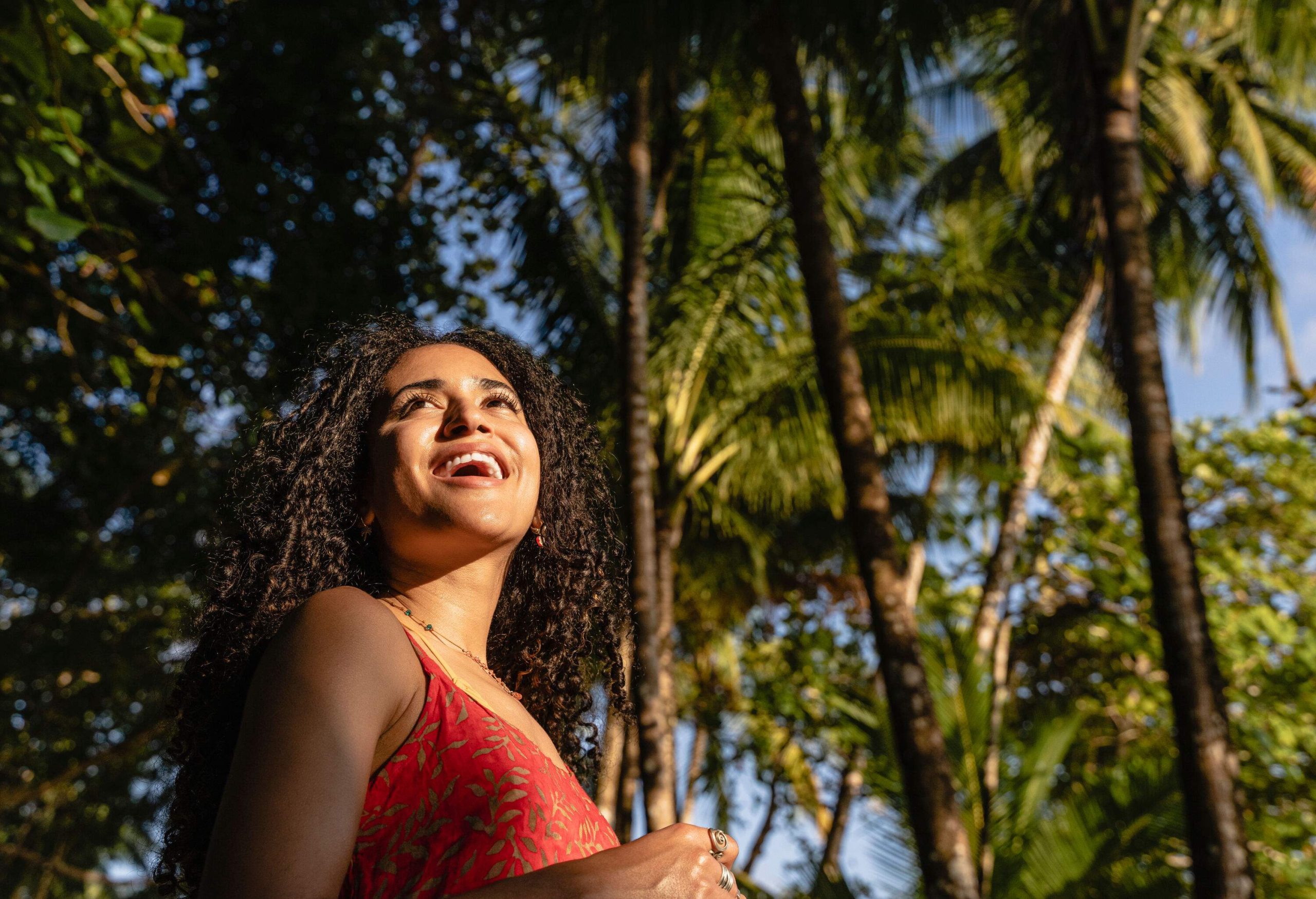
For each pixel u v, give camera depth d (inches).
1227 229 497.7
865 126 299.4
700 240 372.8
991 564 414.9
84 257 272.8
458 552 58.2
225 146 321.4
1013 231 478.9
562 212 379.6
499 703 52.6
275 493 60.4
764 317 369.4
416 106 363.3
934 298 357.4
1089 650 426.3
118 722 476.4
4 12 151.2
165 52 169.5
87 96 207.8
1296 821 327.9
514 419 62.2
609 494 81.0
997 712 349.4
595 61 276.5
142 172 281.6
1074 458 431.8
